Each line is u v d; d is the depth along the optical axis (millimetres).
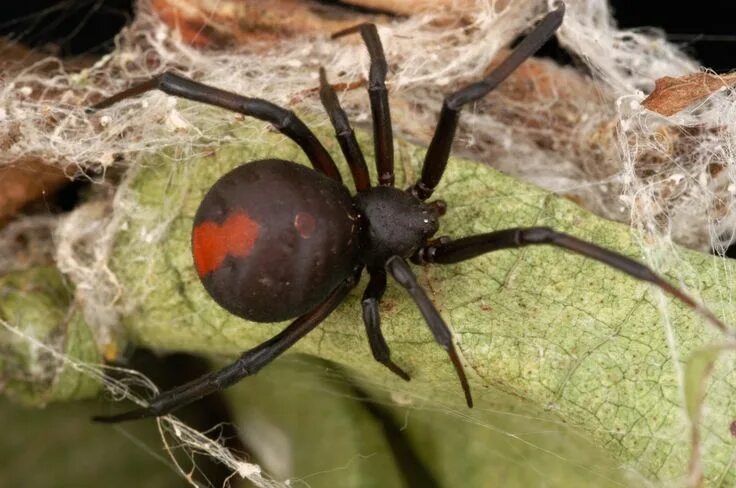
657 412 139
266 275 139
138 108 153
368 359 146
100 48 159
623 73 158
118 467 148
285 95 154
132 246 150
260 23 155
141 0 157
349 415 148
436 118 157
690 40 158
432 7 154
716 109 150
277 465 147
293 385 149
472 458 146
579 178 155
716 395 139
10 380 147
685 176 150
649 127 151
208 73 157
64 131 152
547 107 156
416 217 145
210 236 139
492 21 155
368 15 155
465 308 143
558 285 143
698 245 150
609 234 144
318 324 144
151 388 152
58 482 146
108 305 150
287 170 140
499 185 147
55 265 151
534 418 144
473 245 140
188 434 148
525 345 141
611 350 141
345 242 142
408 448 147
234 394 150
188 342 150
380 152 147
